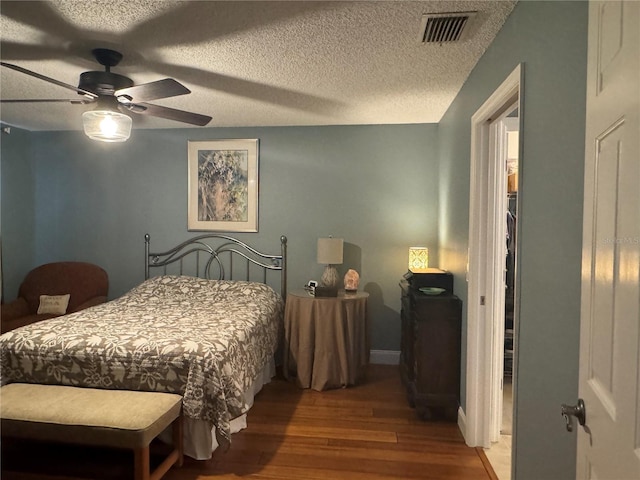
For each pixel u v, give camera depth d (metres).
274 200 4.36
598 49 0.94
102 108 2.48
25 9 1.99
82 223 4.61
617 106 0.83
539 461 1.54
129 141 4.52
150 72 2.80
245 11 2.01
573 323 1.29
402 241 4.23
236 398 2.42
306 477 2.30
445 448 2.62
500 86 2.07
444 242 3.71
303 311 3.59
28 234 4.61
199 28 2.18
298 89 3.15
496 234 2.61
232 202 4.41
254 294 3.91
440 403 2.95
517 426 1.76
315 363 3.56
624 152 0.80
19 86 3.13
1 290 4.24
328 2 1.92
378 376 3.89
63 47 2.41
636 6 0.76
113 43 2.36
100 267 4.55
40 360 2.44
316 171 4.30
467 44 2.35
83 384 2.42
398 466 2.41
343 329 3.57
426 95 3.27
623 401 0.79
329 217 4.30
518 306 1.76
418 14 2.03
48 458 2.42
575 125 1.30
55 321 2.95
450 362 2.96
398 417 3.04
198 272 4.48
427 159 4.18
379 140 4.23
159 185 4.50
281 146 4.34
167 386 2.38
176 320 3.05
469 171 2.76
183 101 3.48
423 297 2.97
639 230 0.74
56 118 4.08
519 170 1.77
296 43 2.35
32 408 2.07
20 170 4.50
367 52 2.47
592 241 0.96
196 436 2.44
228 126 4.35
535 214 1.61
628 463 0.76
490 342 2.62
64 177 4.62
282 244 4.34
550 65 1.49
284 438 2.72
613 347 0.84
